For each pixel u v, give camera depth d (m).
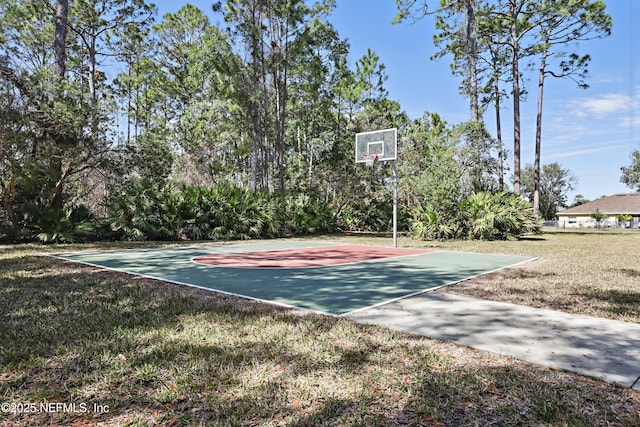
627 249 11.48
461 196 15.87
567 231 24.16
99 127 12.72
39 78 12.06
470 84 17.17
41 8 19.41
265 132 22.09
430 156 17.33
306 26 19.38
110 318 3.74
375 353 2.92
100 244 12.16
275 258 9.17
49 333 3.28
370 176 23.09
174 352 2.88
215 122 21.88
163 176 15.79
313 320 3.76
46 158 11.91
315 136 27.22
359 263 8.27
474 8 19.11
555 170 56.81
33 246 10.99
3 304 4.27
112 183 13.92
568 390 2.33
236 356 2.82
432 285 5.67
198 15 25.89
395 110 28.77
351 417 2.04
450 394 2.29
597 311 4.18
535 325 3.63
